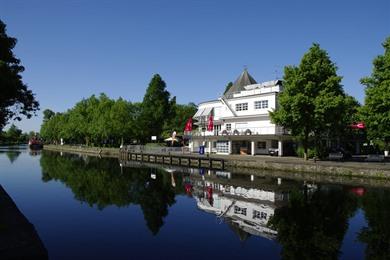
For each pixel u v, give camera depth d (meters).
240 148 62.47
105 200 27.81
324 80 41.62
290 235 17.83
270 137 54.06
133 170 51.94
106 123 90.94
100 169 53.50
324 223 19.92
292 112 40.75
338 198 26.48
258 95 59.66
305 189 30.92
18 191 32.16
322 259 14.59
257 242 16.81
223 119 64.31
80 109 113.75
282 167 43.19
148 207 25.03
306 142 44.06
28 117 28.19
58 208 24.69
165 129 95.56
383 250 15.54
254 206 24.86
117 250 15.70
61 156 88.19
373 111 33.91
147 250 15.69
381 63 34.16
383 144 43.81
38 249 12.25
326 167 38.59
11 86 22.19
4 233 13.64
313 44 41.91
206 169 52.25
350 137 64.25
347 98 42.44
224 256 14.98
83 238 17.48
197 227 19.62
